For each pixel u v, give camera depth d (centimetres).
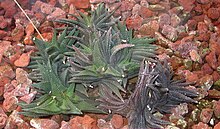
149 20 65
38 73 54
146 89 47
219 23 66
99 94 51
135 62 52
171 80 52
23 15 65
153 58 54
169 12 66
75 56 51
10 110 54
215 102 54
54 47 54
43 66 52
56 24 64
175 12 66
